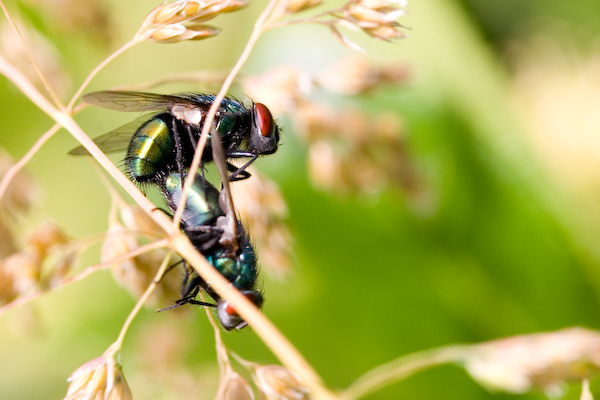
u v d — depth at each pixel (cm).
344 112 12
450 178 13
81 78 13
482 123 13
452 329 13
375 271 13
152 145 11
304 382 10
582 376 10
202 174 11
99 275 13
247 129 11
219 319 10
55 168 14
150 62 14
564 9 17
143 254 10
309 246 13
